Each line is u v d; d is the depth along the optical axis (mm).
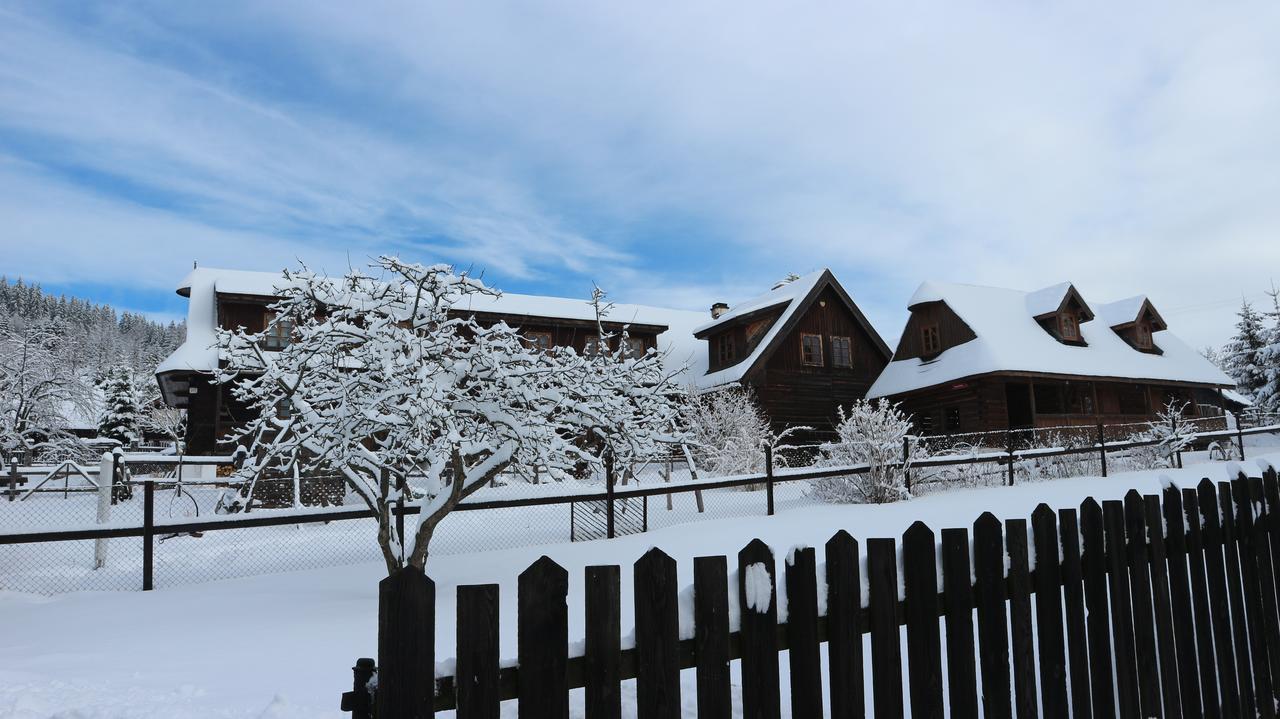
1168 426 21859
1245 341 41438
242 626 6953
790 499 16578
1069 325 29031
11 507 15781
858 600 2602
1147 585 3451
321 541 12773
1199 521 3830
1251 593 4086
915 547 2746
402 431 7305
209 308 23234
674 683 2258
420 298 8430
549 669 2127
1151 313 31172
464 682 2051
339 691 4562
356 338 7738
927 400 28203
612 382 8438
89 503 16750
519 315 23844
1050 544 3104
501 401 7633
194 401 20969
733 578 2441
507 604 7207
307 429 7895
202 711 4152
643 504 12906
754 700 2363
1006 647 2916
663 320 33781
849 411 29297
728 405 23422
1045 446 22656
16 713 4109
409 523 13492
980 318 27625
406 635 2027
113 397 42188
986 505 13164
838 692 2518
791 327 27438
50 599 8570
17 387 25500
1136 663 3332
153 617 7496
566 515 14734
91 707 4199
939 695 2707
